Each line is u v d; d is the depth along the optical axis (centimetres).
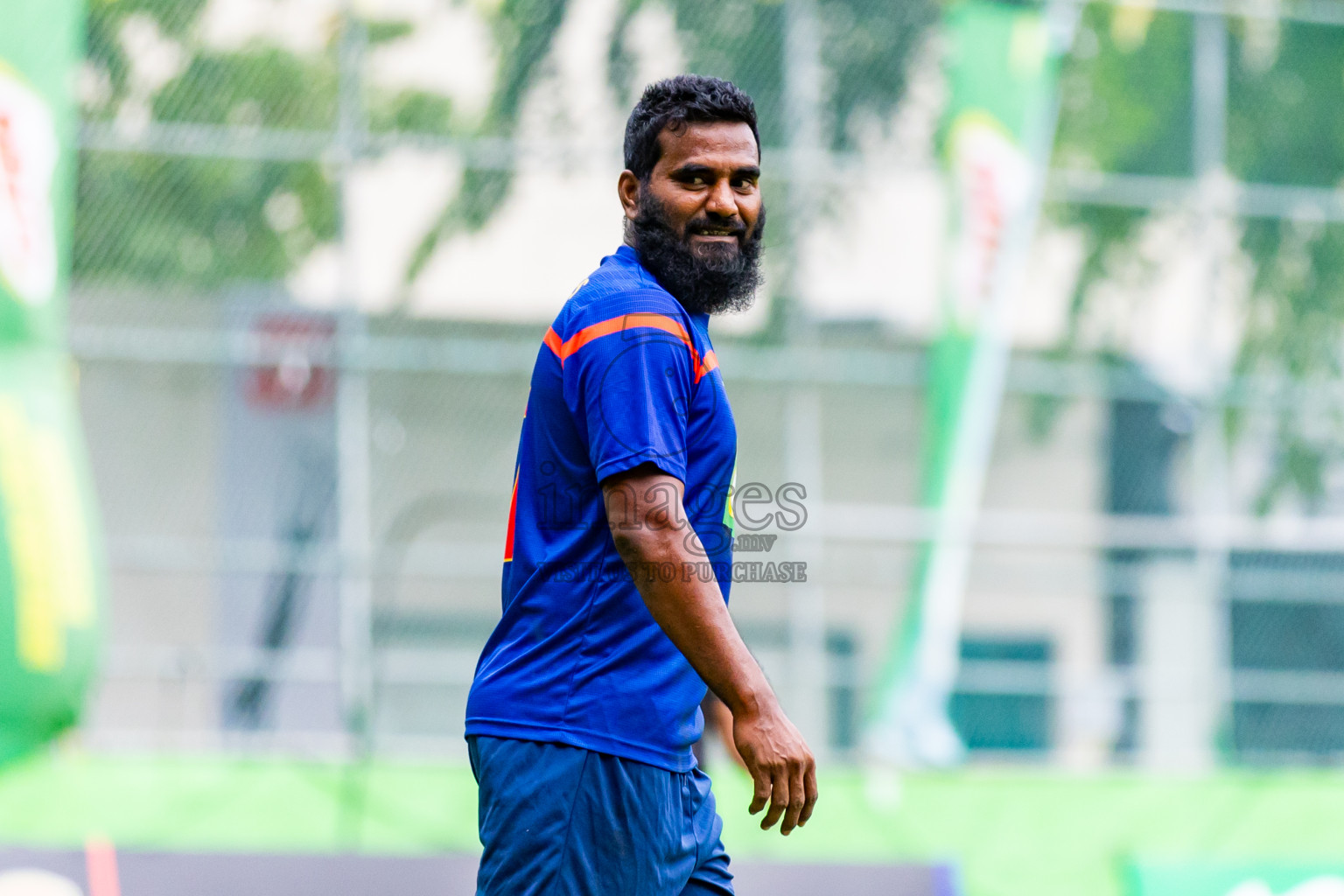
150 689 2648
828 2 3091
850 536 2953
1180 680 3097
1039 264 3216
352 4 2847
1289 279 3241
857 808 2608
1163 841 2634
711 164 793
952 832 2600
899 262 3089
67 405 2370
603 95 2967
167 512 2728
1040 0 2844
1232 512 3178
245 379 2781
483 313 2906
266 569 2728
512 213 2930
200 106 2792
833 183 3064
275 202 2814
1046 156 3088
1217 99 3250
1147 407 3256
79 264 2730
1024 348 3197
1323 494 3189
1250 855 2641
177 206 2777
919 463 3192
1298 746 3105
